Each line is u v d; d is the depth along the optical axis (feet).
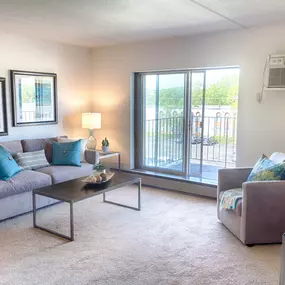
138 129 18.35
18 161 14.06
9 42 14.98
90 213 13.07
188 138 16.63
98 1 9.96
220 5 10.33
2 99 14.96
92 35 15.28
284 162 10.61
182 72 16.43
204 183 15.26
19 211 12.54
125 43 17.43
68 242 10.45
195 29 13.96
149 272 8.68
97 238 10.76
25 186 12.50
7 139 15.34
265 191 10.02
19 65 15.52
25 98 15.89
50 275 8.54
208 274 8.59
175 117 16.99
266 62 13.50
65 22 12.70
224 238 10.79
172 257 9.50
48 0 9.92
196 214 13.03
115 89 18.51
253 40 13.73
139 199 13.37
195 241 10.56
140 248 10.06
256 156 14.20
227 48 14.44
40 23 12.92
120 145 18.74
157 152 17.93
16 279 8.35
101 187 11.69
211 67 15.12
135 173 17.81
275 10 10.95
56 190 11.30
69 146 15.58
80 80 18.75
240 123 14.44
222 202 11.45
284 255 6.28
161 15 11.57
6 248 10.02
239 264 9.12
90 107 19.58
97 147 19.70
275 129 13.60
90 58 19.21
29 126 16.24
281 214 10.19
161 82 17.26
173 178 16.33
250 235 10.14
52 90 17.17
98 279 8.35
